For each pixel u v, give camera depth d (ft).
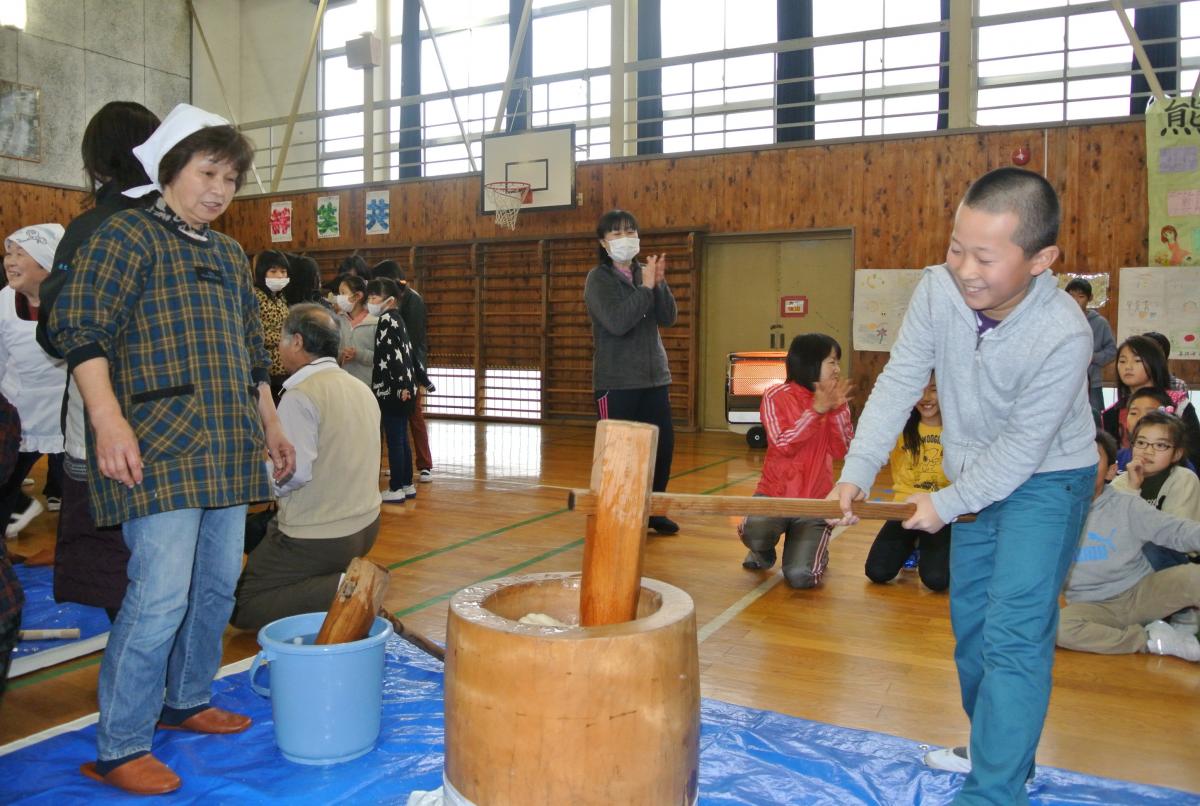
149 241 5.89
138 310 5.87
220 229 39.14
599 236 13.85
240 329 6.41
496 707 3.87
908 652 9.14
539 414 33.53
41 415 11.87
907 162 27.17
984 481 5.21
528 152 32.24
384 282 16.97
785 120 31.63
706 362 30.89
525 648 3.81
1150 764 6.69
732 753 6.55
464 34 37.14
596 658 3.80
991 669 5.29
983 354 5.36
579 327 32.63
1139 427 10.44
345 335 16.96
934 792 6.05
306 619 7.25
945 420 5.81
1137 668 8.78
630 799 3.89
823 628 9.93
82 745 6.58
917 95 28.58
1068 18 27.02
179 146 5.89
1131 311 24.70
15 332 11.50
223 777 6.14
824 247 28.96
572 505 4.23
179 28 39.63
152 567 5.87
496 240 33.22
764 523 12.09
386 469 20.94
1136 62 27.48
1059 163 25.36
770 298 29.81
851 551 13.85
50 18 35.35
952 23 27.22
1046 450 5.17
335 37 39.60
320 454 9.05
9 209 34.09
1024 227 4.81
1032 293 5.22
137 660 5.91
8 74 34.14
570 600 4.90
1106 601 9.67
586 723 3.80
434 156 37.76
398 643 8.92
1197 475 10.37
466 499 17.46
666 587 4.61
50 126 35.42
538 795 3.84
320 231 36.96
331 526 9.08
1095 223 25.05
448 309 34.91
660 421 14.10
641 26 33.47
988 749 5.22
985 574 5.81
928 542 11.47
